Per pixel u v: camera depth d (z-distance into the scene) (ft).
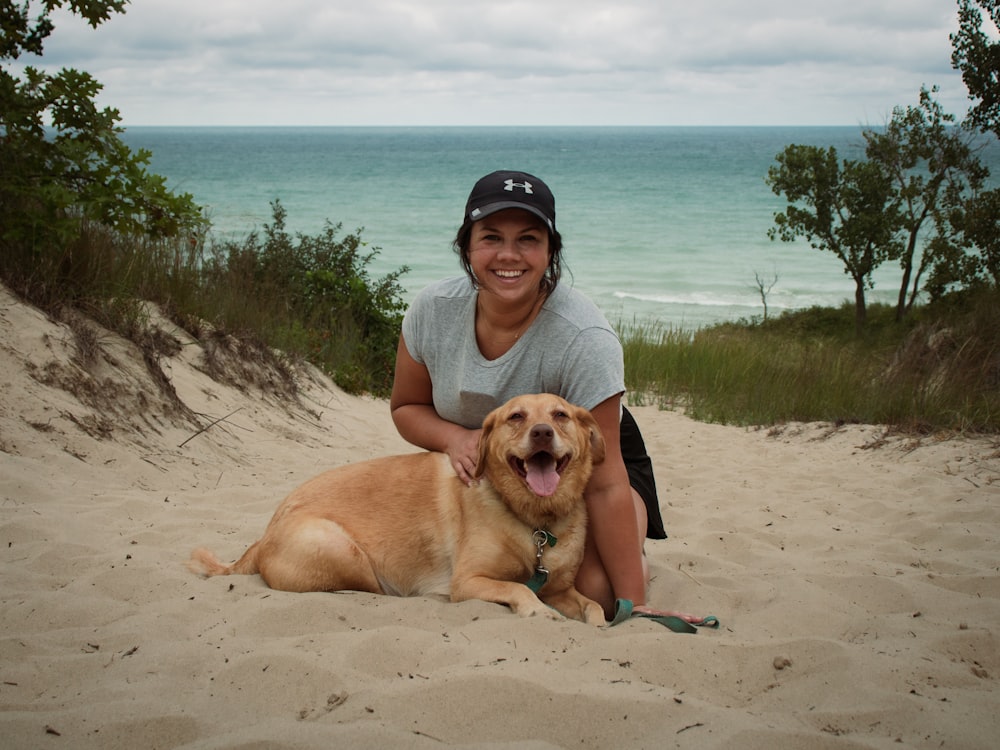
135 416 20.17
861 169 69.77
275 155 500.33
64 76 21.47
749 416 32.89
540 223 10.97
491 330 12.06
